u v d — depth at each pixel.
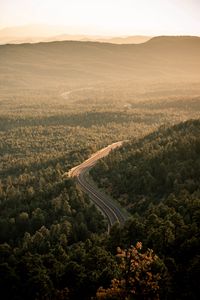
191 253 96.50
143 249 108.44
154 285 81.06
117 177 199.88
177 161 189.12
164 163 192.25
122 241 121.56
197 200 128.38
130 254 85.31
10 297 96.25
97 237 135.12
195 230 103.56
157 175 185.00
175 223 113.62
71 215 170.50
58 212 174.50
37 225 168.25
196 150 195.50
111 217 168.75
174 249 101.06
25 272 101.62
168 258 93.50
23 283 97.88
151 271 85.19
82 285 95.06
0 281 98.69
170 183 174.62
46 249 135.00
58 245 127.94
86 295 93.81
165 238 104.25
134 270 83.00
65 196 184.38
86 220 165.00
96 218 164.38
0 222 171.25
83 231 152.12
